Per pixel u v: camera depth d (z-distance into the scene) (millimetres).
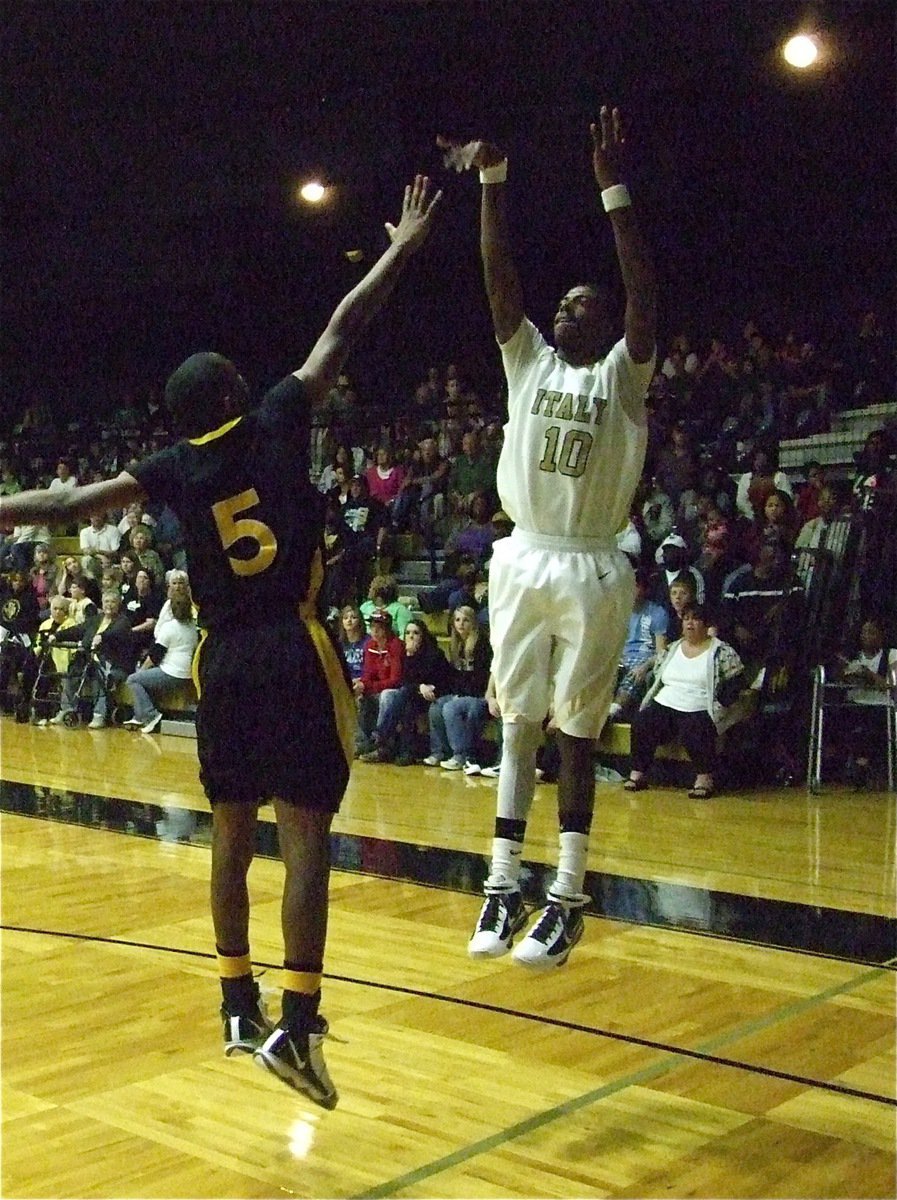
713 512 8742
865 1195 2756
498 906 3301
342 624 9461
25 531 13211
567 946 3277
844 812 7184
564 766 3379
